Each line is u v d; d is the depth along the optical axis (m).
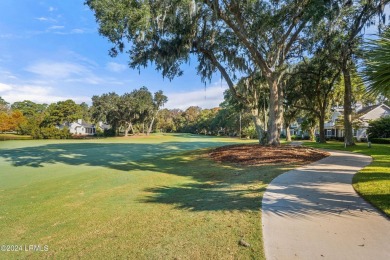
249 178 8.44
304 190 6.29
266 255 3.18
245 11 14.78
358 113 38.62
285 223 4.21
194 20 14.48
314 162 11.30
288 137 37.78
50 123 58.19
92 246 4.12
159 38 14.70
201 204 5.85
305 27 16.58
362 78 4.52
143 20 11.57
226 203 5.64
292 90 26.73
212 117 82.44
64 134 56.09
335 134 43.22
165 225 4.70
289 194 5.96
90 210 6.25
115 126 66.50
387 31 4.22
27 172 12.99
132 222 5.11
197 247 3.60
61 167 14.53
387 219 4.25
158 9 12.65
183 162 14.46
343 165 10.32
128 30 12.60
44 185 9.76
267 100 22.81
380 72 4.23
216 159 14.08
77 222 5.44
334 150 17.88
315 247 3.34
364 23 16.39
